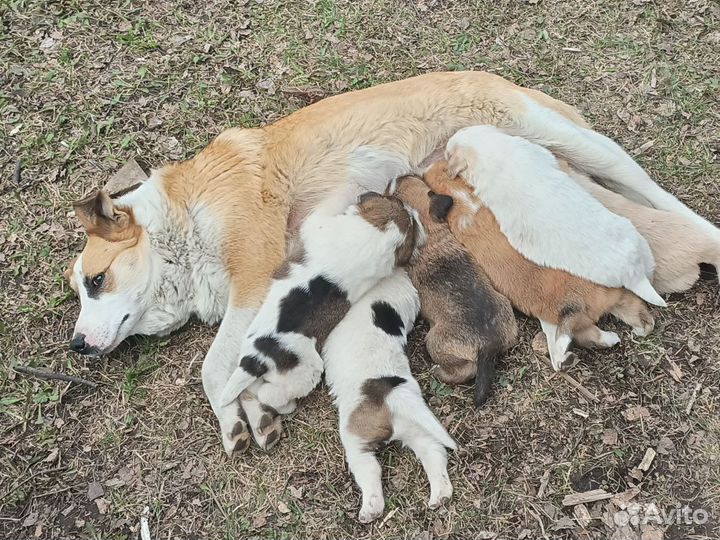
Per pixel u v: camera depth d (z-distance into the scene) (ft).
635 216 3.00
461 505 2.66
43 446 2.89
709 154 3.53
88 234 3.05
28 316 3.24
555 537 2.57
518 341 3.01
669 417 2.79
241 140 3.25
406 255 2.95
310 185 3.28
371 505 2.61
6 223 3.53
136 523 2.71
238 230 3.11
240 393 2.83
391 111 3.33
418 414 2.65
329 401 2.94
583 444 2.75
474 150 2.97
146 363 3.11
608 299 2.81
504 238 2.89
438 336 2.90
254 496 2.74
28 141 3.78
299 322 2.76
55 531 2.70
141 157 3.74
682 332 2.98
